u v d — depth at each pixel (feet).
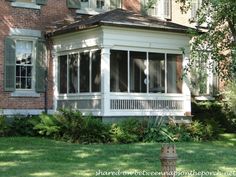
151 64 66.44
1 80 68.03
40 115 64.08
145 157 44.42
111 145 54.39
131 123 60.90
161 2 82.02
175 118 67.51
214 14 63.05
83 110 65.72
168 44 67.26
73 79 68.44
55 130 59.41
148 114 65.46
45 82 71.31
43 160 42.09
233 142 65.10
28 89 70.54
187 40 68.85
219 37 64.18
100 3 76.84
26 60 70.64
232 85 75.97
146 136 60.54
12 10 69.10
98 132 57.88
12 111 68.28
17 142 55.06
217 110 78.89
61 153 46.16
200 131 65.26
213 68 70.85
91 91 64.75
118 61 63.87
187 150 50.19
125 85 64.18
